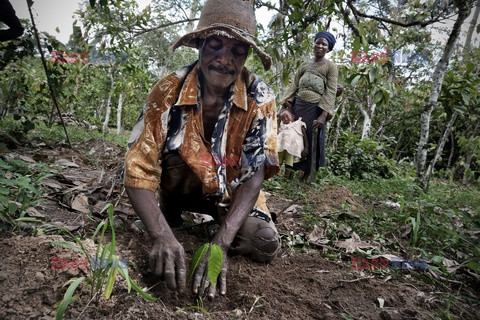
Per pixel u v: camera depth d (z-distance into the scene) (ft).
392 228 10.37
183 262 5.49
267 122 6.92
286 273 7.02
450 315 6.25
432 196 17.56
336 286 6.68
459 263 8.73
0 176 6.91
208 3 6.48
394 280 7.42
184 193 7.59
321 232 9.27
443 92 17.17
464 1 14.49
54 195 8.99
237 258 7.16
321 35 16.66
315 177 16.66
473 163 45.98
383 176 27.81
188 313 5.13
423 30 27.89
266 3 13.43
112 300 4.97
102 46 19.89
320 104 16.60
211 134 7.04
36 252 5.38
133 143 6.38
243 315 5.32
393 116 48.67
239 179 6.82
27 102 19.54
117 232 7.24
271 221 7.41
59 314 3.90
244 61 6.50
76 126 29.55
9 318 4.22
